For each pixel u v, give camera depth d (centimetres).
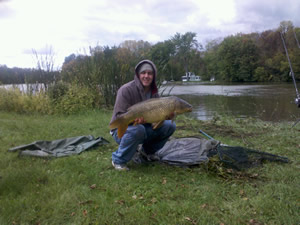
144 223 251
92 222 253
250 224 249
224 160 366
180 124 705
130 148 363
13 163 393
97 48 1071
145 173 361
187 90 2319
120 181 335
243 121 707
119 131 340
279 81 3903
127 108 360
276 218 256
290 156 431
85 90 966
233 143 516
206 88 2602
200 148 423
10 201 280
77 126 675
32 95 957
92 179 343
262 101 1323
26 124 685
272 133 576
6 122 704
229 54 4622
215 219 255
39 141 475
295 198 291
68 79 1077
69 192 304
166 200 290
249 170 362
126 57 1084
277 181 335
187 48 5809
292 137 538
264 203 278
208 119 832
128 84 370
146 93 388
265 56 4297
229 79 4850
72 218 258
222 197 297
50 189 310
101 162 403
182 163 383
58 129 642
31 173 349
